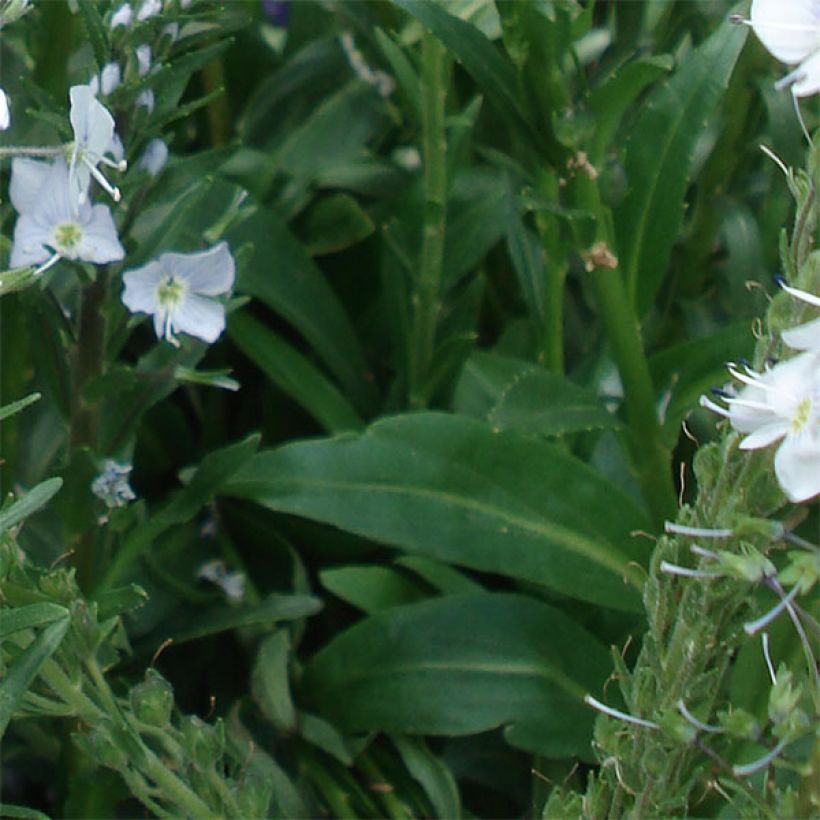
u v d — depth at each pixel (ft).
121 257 1.54
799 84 1.41
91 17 1.54
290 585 1.73
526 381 1.63
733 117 1.75
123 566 1.62
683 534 1.45
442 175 1.70
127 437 1.61
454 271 1.76
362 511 1.62
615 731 1.48
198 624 1.66
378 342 1.81
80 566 1.63
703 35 1.75
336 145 1.81
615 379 1.73
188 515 1.61
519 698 1.63
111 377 1.58
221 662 1.71
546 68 1.61
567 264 1.71
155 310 1.56
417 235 1.76
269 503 1.63
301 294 1.76
